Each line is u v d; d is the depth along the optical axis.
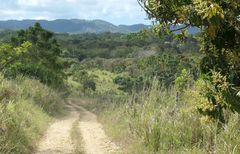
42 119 20.45
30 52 42.78
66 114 31.33
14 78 27.25
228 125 8.34
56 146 14.30
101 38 167.50
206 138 10.01
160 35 4.95
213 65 5.00
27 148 12.71
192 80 9.04
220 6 4.24
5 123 11.72
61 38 170.50
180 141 11.05
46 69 41.78
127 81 54.22
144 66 40.22
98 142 15.51
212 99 5.08
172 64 28.03
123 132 16.05
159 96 15.22
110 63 100.69
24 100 21.16
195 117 11.13
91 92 68.25
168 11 4.75
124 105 20.75
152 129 12.40
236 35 4.59
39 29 47.22
